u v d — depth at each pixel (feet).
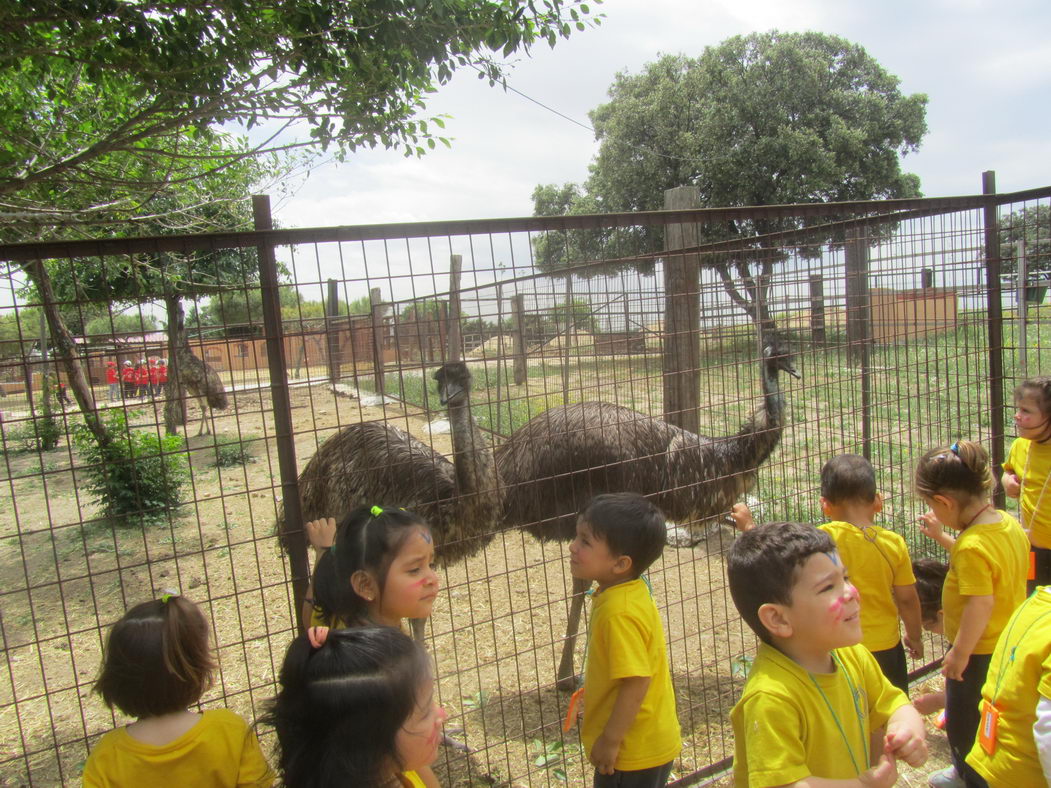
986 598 9.24
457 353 13.38
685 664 13.65
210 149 21.79
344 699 5.40
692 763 11.78
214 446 8.23
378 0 14.64
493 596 18.85
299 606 8.77
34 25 14.30
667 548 21.22
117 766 6.40
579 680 14.29
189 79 15.24
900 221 13.98
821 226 13.10
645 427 15.02
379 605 7.60
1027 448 13.21
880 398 18.78
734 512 10.61
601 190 82.38
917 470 10.11
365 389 44.52
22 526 27.73
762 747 6.27
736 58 75.25
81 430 26.66
